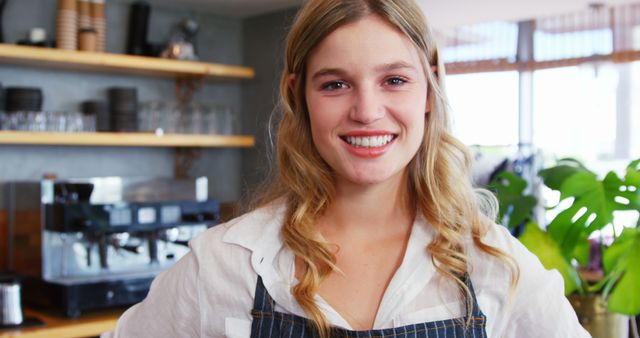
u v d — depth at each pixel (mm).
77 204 3260
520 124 6844
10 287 3064
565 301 1320
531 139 6809
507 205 2445
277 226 1378
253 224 1396
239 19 4590
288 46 1371
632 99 6375
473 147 4211
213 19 4496
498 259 1296
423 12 1302
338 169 1271
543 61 6734
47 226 3338
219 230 1426
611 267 1980
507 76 6938
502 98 6957
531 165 4148
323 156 1285
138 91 4219
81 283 3225
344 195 1349
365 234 1353
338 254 1344
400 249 1338
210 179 4531
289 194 1427
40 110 3568
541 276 1305
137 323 1471
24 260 3504
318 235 1328
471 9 5043
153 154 4297
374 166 1247
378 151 1243
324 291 1322
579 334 1314
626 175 2023
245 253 1361
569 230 2047
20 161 3799
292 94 1422
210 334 1367
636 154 6387
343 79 1239
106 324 3201
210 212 3680
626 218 4449
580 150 6609
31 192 3461
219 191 4570
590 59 6477
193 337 1399
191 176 4430
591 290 2057
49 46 3604
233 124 4363
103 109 3785
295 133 1405
